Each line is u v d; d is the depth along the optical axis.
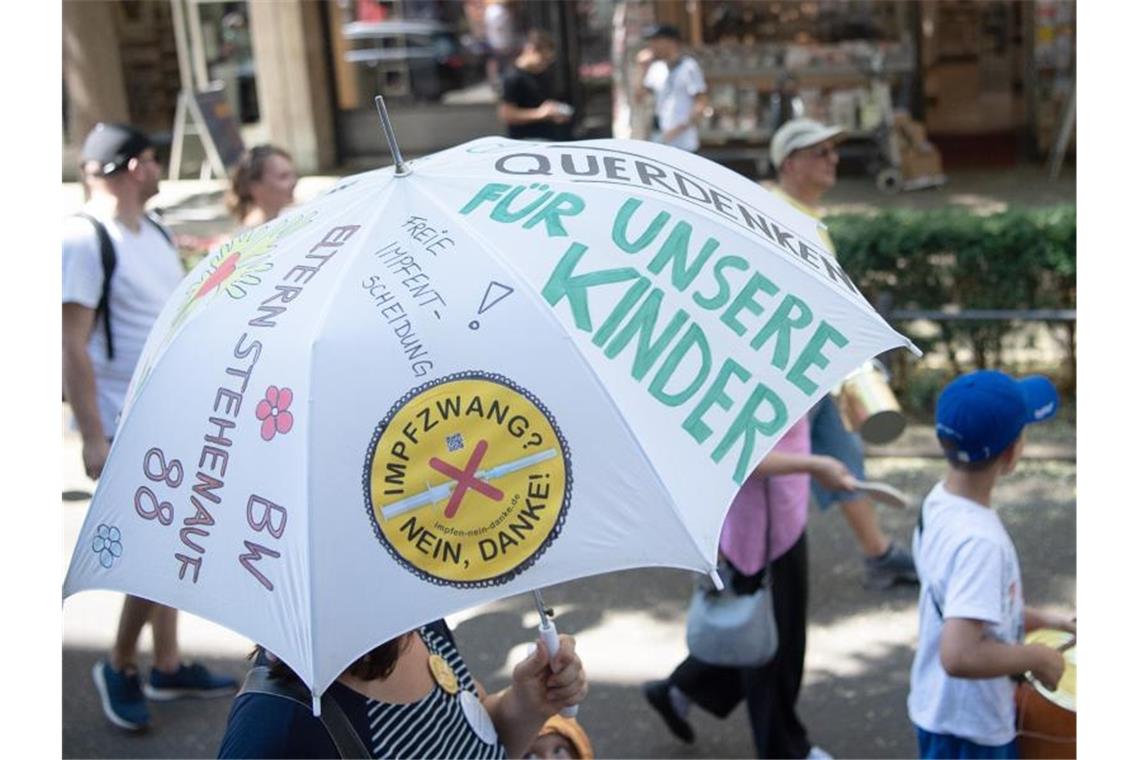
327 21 13.68
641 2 12.47
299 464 1.80
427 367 1.83
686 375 1.91
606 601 5.30
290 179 4.99
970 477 2.92
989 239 6.57
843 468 3.66
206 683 4.70
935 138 13.36
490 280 1.90
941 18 12.99
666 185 2.15
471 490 1.80
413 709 2.14
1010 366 6.73
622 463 1.82
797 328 2.01
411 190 2.07
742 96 12.29
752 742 4.31
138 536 1.95
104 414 4.36
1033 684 3.08
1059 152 11.92
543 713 2.38
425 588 1.77
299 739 2.01
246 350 1.92
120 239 4.27
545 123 9.95
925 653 3.02
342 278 1.94
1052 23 12.21
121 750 4.39
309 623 1.74
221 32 13.90
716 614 3.79
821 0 12.66
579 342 1.87
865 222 6.81
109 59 13.61
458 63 14.02
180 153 13.54
